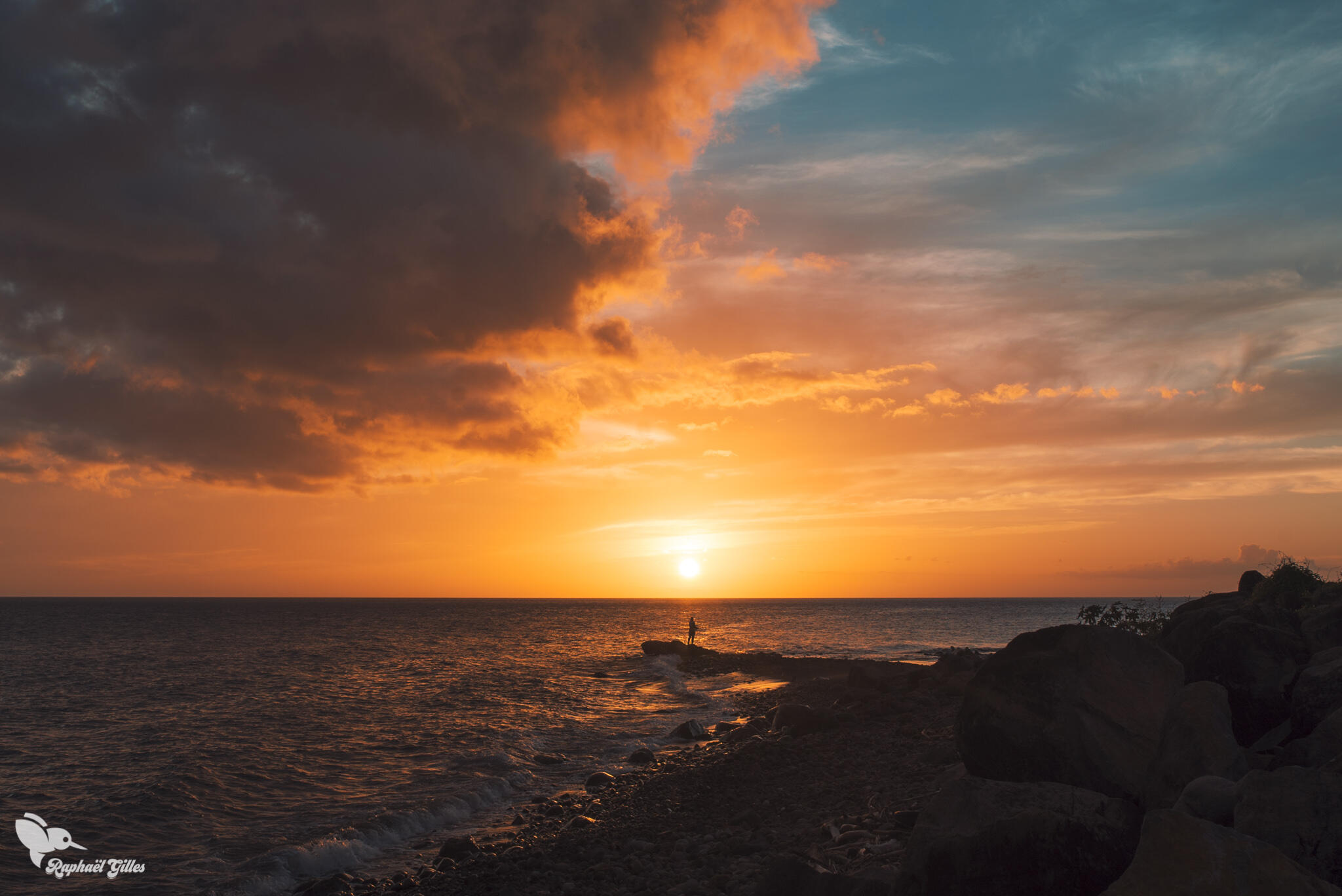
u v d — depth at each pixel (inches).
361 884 521.7
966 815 287.6
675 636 4023.1
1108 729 345.7
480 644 3297.2
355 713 1327.5
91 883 540.4
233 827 666.2
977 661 1187.3
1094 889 256.2
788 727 927.7
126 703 1533.0
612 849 540.7
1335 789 242.7
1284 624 456.1
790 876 333.7
